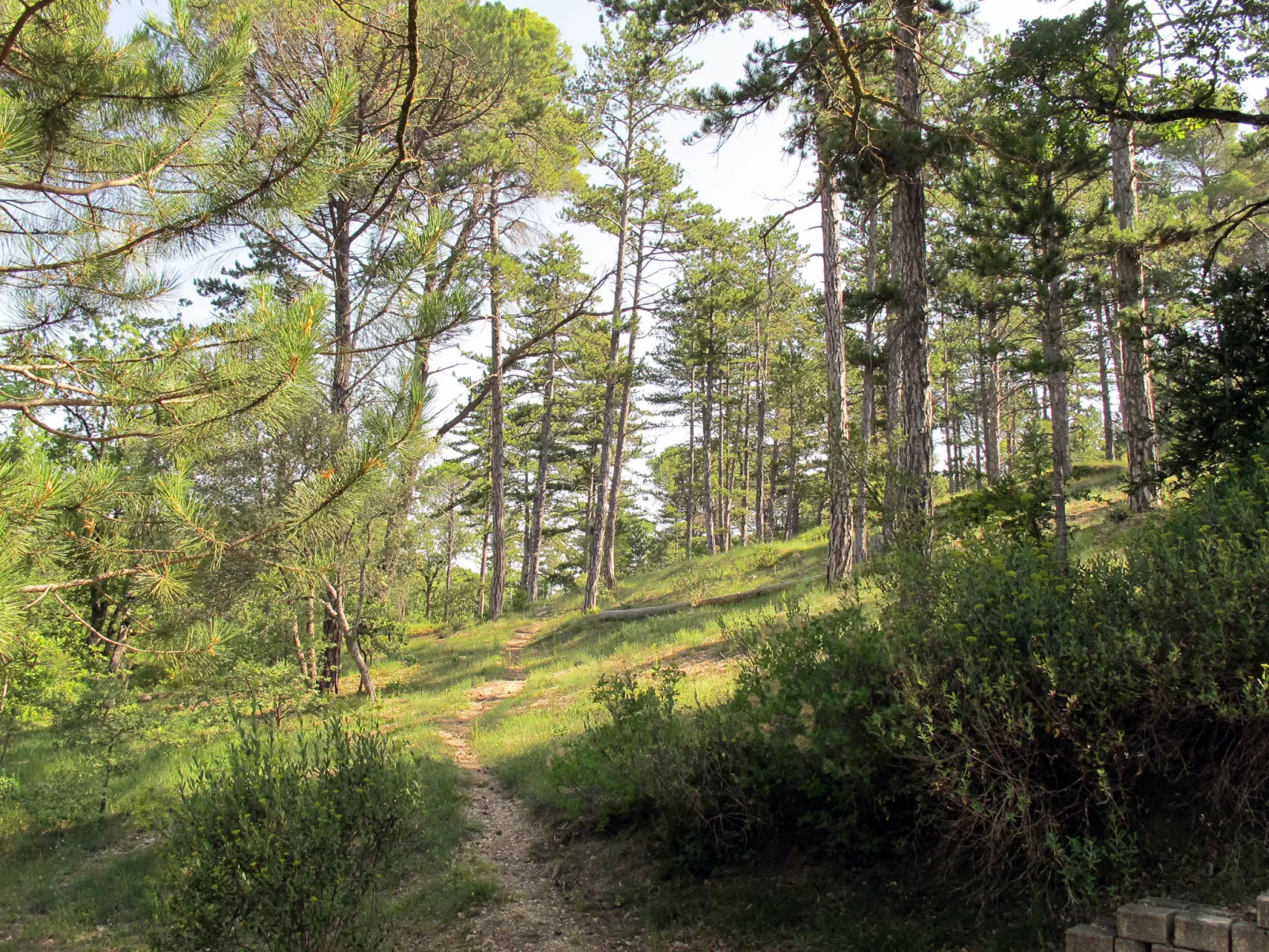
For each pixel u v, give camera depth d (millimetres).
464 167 13727
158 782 9594
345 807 4992
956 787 4359
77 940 6203
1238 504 4938
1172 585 4340
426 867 6758
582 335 26375
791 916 5066
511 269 17516
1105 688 4238
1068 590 4867
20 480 3840
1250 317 7531
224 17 5129
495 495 29500
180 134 4797
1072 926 4039
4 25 4137
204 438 4727
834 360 15242
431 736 11602
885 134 9609
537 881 6480
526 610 30812
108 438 4617
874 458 7855
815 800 5656
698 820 5926
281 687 11609
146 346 5020
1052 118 9227
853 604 6891
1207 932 3354
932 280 12430
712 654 13125
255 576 6105
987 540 6102
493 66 12266
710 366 37500
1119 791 4336
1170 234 10867
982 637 4703
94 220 4777
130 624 5359
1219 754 4234
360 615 16344
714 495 44125
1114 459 26578
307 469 10852
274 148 4664
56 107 4332
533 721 11641
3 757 12180
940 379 32656
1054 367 8883
